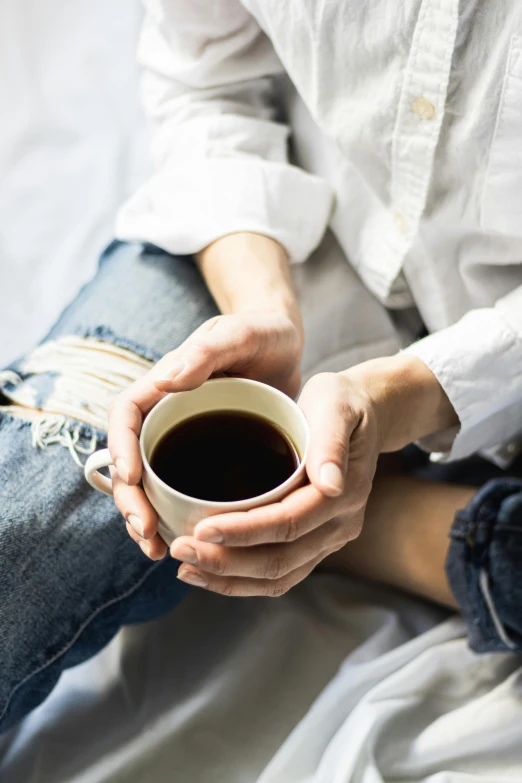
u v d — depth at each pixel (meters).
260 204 1.00
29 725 1.00
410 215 0.95
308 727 0.97
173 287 1.01
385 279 1.01
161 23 1.02
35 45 1.51
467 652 1.00
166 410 0.81
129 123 1.43
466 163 0.90
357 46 0.90
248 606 1.07
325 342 1.05
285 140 1.06
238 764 0.98
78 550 0.90
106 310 0.99
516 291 0.94
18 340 1.25
